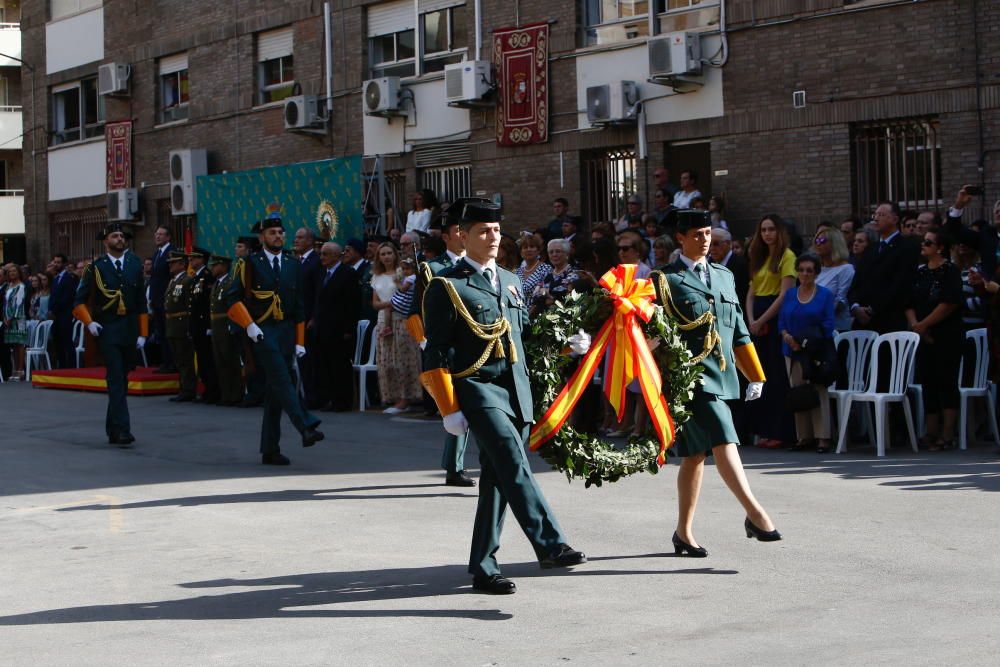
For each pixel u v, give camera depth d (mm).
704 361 7047
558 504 8867
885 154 15484
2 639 5914
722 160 16781
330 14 22172
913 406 11734
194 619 6160
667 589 6453
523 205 19266
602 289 6984
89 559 7609
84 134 29078
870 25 15367
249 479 10508
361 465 11188
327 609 6277
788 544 7379
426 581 6801
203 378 17250
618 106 17656
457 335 6488
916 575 6570
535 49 18938
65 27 29172
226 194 21531
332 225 19781
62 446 12961
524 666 5223
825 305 11070
